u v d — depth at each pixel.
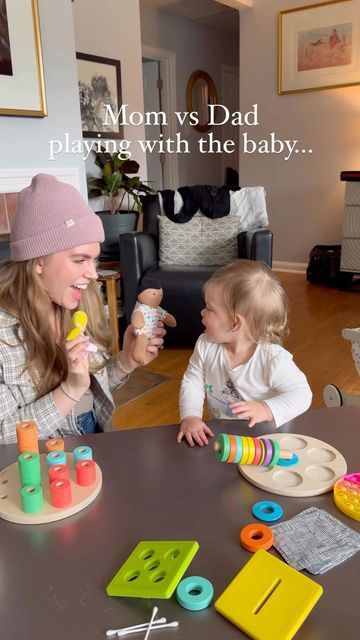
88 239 0.89
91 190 3.71
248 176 5.27
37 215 0.87
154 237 3.35
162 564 0.55
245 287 1.03
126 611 0.50
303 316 3.68
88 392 1.13
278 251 5.26
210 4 5.36
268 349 1.05
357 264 4.29
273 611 0.49
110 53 3.85
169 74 5.83
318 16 4.48
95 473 0.71
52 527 0.63
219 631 0.48
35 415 0.89
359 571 0.55
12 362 0.94
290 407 0.91
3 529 0.63
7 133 2.54
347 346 3.04
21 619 0.50
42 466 0.74
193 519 0.64
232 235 3.29
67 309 1.00
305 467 0.74
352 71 4.44
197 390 1.13
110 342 1.12
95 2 3.67
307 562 0.56
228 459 0.72
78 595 0.52
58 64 2.71
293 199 5.05
